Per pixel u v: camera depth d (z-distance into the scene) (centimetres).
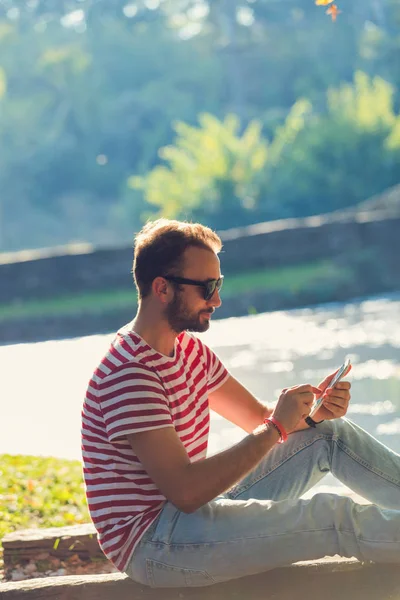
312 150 4953
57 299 2489
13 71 7850
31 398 1216
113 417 327
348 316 1998
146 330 339
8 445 926
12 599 355
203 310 341
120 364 330
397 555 323
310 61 7044
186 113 7412
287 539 327
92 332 2230
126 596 352
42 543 495
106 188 7662
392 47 6681
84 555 495
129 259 2520
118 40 7700
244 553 329
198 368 357
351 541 326
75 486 673
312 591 344
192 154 5341
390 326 1734
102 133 7625
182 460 325
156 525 336
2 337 2269
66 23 8062
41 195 7700
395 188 2998
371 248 2567
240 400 381
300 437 368
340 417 369
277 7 7219
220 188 5025
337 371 371
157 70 7681
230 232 2650
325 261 2570
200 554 330
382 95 4953
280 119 6981
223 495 375
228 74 7419
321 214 4969
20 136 7638
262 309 2338
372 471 360
